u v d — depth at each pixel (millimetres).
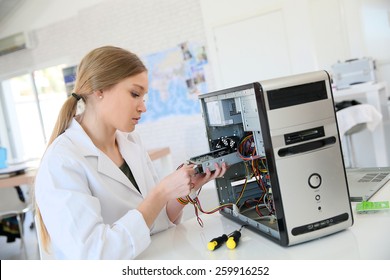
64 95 6484
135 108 1080
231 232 1020
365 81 3893
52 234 953
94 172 1082
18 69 6633
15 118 6930
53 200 946
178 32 5176
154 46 5406
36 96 6621
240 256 854
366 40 4395
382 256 799
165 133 5555
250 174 1086
